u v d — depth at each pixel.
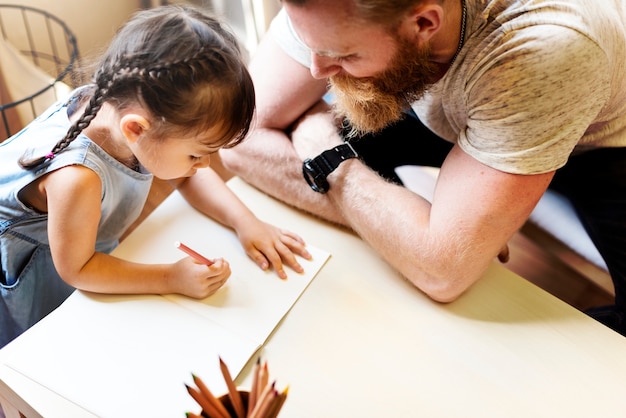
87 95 0.86
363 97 0.81
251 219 0.91
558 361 0.79
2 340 1.09
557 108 0.72
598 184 1.09
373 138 1.23
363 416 0.70
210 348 0.74
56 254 0.79
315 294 0.84
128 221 1.04
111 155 0.87
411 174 1.31
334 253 0.90
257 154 0.97
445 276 0.81
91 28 1.73
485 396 0.74
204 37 0.75
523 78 0.71
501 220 0.78
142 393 0.69
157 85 0.71
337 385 0.73
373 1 0.63
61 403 0.67
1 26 1.55
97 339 0.74
